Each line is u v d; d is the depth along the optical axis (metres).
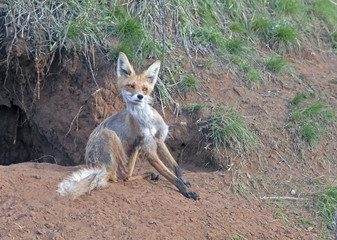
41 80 12.84
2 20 12.63
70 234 7.23
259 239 7.91
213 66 13.02
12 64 12.48
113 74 12.31
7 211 7.69
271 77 13.12
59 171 9.45
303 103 12.20
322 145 11.14
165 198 8.51
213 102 12.02
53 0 13.19
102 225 7.48
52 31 12.63
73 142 12.46
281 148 10.92
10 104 13.52
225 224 8.09
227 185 9.80
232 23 14.65
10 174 8.82
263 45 14.43
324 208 9.04
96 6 13.38
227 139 10.75
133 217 7.79
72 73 12.65
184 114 11.80
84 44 12.59
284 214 8.90
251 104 12.02
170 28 13.74
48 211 7.68
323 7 16.28
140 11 13.63
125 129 9.59
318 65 14.22
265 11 15.53
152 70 9.71
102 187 8.73
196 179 9.97
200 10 14.44
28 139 14.13
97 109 12.10
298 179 10.11
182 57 13.08
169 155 9.68
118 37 12.95
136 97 9.05
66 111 12.62
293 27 15.03
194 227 7.81
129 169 9.41
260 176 10.22
